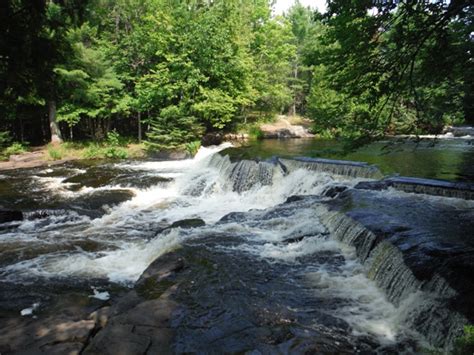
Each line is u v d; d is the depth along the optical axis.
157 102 22.86
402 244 5.78
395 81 4.42
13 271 7.05
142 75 24.45
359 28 4.40
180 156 20.36
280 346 4.18
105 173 15.70
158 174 15.43
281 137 27.94
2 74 5.68
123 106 22.39
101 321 4.85
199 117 23.36
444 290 4.55
